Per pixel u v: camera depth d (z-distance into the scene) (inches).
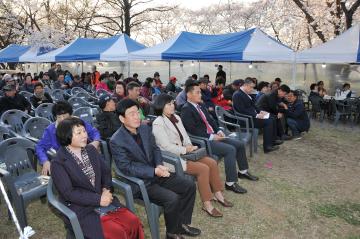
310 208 148.4
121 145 117.3
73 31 906.1
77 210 92.5
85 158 99.6
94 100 336.2
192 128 168.1
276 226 132.6
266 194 161.6
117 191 123.8
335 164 210.5
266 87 295.9
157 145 136.2
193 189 121.7
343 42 321.1
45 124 187.5
